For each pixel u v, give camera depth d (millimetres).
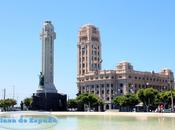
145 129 48094
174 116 98812
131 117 94750
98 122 68938
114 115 115562
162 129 47656
